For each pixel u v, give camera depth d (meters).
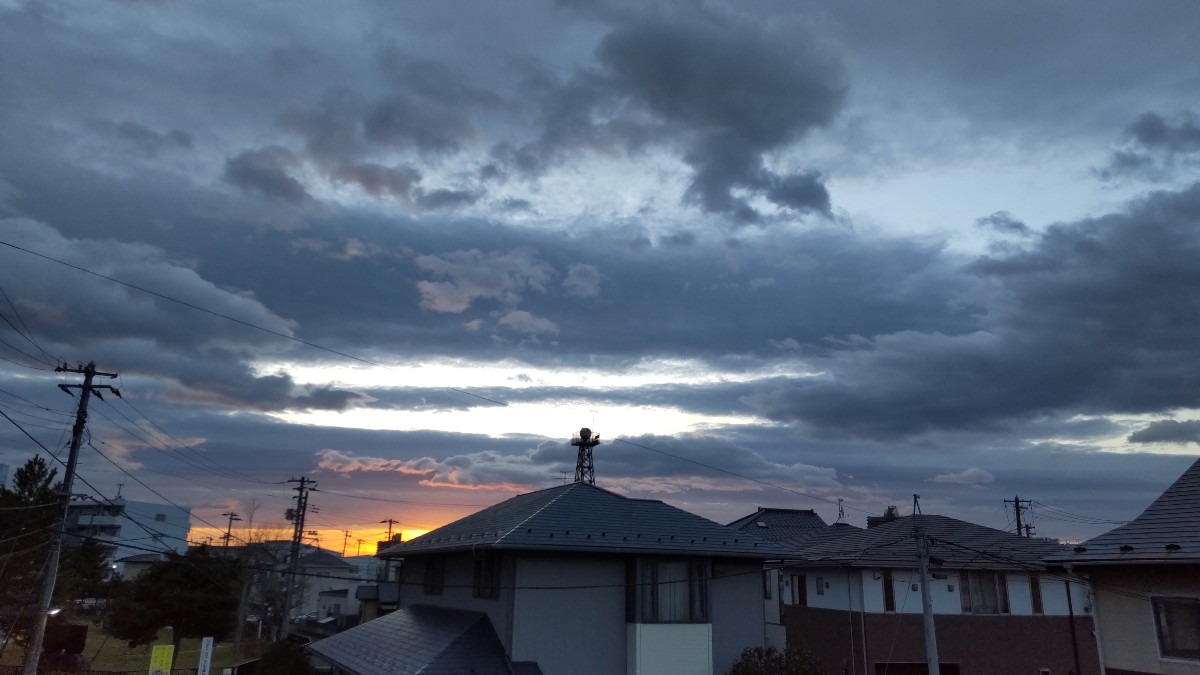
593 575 19.56
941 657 26.31
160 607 39.09
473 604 21.12
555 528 19.58
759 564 21.66
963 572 27.48
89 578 44.06
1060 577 26.53
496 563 19.88
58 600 34.88
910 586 27.06
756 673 19.17
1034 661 26.77
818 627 29.00
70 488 23.33
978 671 26.25
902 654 26.19
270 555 52.69
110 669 36.16
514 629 18.39
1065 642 27.25
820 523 45.03
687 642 19.34
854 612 27.03
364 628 24.94
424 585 26.02
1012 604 27.38
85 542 43.97
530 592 18.78
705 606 19.92
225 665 37.91
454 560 23.62
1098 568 15.35
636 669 18.67
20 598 31.73
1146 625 14.41
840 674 27.25
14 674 31.77
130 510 82.50
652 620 19.23
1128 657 14.60
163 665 23.27
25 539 31.97
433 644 18.72
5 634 32.28
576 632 18.94
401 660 18.48
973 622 26.81
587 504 21.67
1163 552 13.97
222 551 56.72
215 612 40.03
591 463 43.81
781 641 31.50
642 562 19.66
